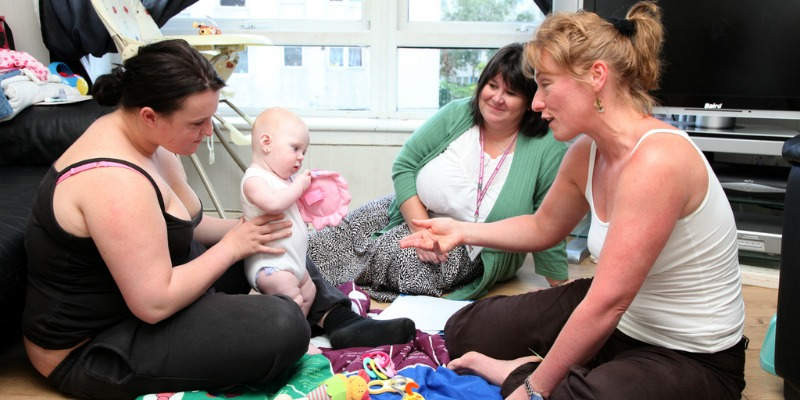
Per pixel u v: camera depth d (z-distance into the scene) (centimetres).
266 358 136
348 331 171
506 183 217
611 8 268
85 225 127
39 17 300
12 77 244
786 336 150
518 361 152
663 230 114
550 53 120
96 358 138
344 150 326
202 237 172
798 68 246
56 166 132
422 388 146
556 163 216
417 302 206
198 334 135
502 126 215
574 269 259
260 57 337
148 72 126
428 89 345
